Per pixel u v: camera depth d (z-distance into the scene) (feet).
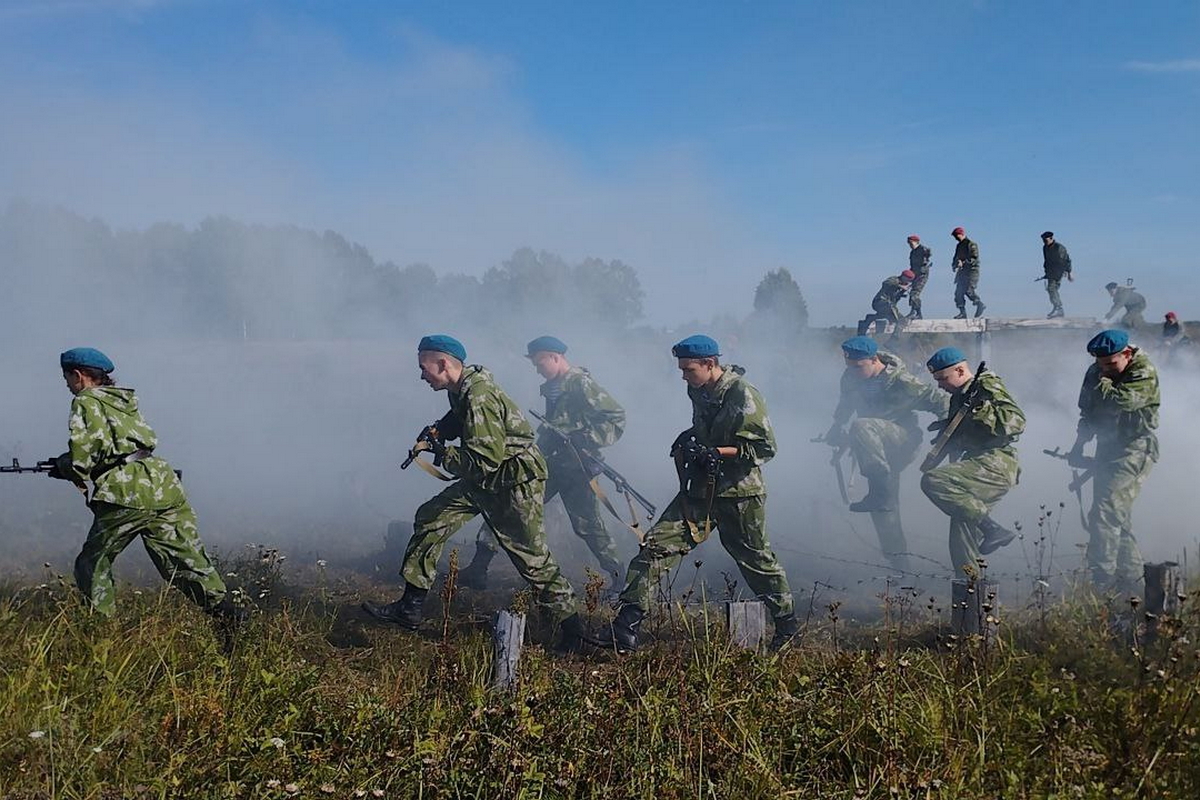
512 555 20.75
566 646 20.47
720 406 20.21
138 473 18.37
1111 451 24.40
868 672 15.60
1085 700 15.12
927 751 13.64
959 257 55.42
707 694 15.11
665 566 20.01
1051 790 12.85
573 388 26.43
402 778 12.88
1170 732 13.67
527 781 12.84
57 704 13.99
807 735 14.25
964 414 23.44
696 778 13.33
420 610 20.79
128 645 16.60
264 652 17.47
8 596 19.93
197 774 12.59
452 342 20.89
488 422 20.22
